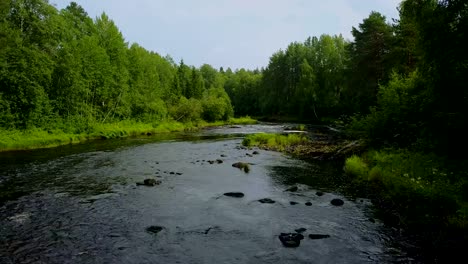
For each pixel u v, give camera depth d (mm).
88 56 45156
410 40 29297
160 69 99125
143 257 9086
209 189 16156
